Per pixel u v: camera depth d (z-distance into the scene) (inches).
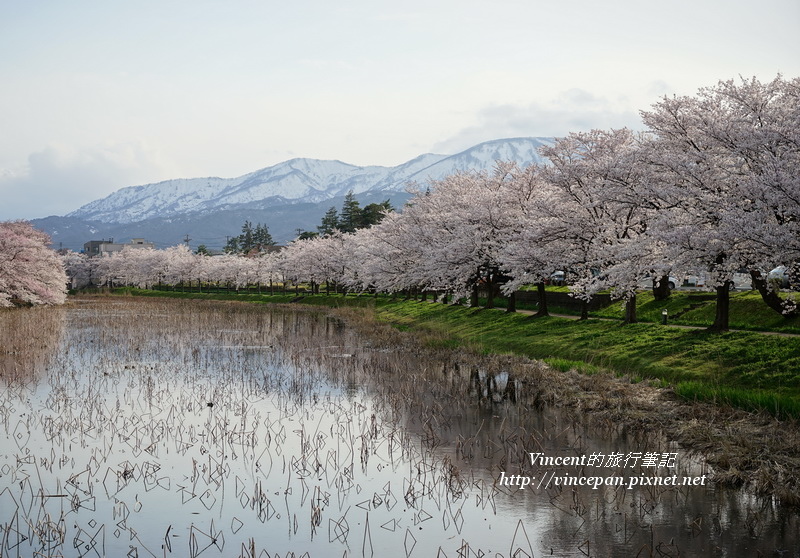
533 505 543.2
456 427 777.6
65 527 498.0
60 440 717.9
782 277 1362.0
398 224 2228.1
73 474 614.5
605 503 546.6
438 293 2662.4
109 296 4645.7
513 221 1577.3
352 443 712.4
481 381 1046.4
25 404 886.4
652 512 527.8
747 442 639.8
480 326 1669.5
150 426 773.9
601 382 935.0
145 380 1074.1
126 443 713.0
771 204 806.5
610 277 1109.1
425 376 1091.9
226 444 709.9
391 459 658.8
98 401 909.2
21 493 567.2
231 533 494.0
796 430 657.0
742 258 891.4
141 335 1758.1
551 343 1280.8
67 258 6136.8
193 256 5452.8
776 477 567.8
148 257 5428.2
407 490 577.6
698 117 1005.2
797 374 805.2
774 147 877.2
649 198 1028.5
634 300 1264.8
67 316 2439.7
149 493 570.9
